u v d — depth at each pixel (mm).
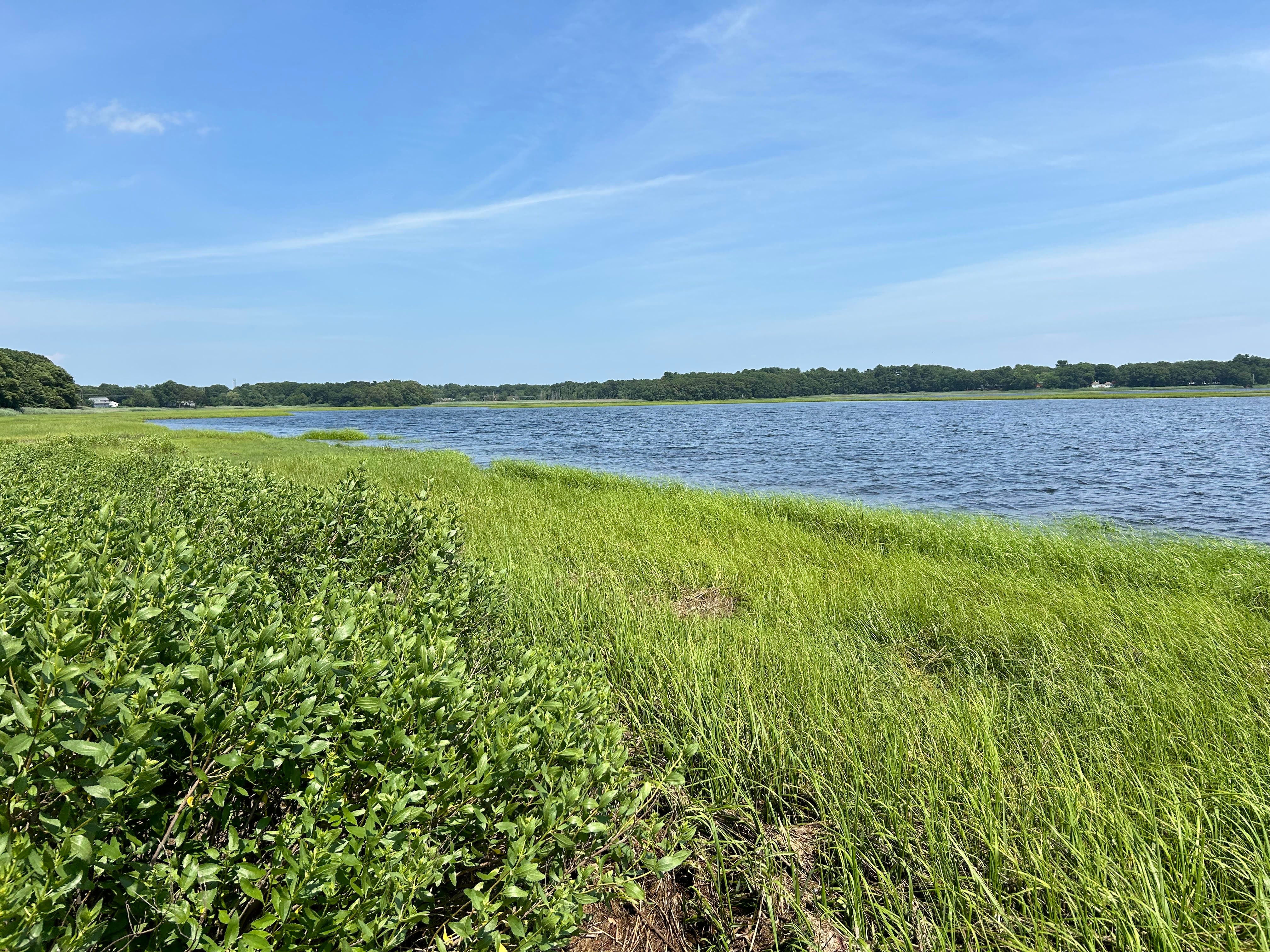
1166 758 3338
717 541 8930
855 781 3170
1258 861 2578
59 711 1441
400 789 1818
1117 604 5980
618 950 2488
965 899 2564
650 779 3131
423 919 1701
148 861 1623
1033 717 3865
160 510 4426
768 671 4406
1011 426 55094
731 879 2826
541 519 10031
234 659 1910
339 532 4512
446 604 3305
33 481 5430
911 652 5262
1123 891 2494
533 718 2320
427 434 58781
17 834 1380
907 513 12414
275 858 1781
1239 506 16672
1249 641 4973
